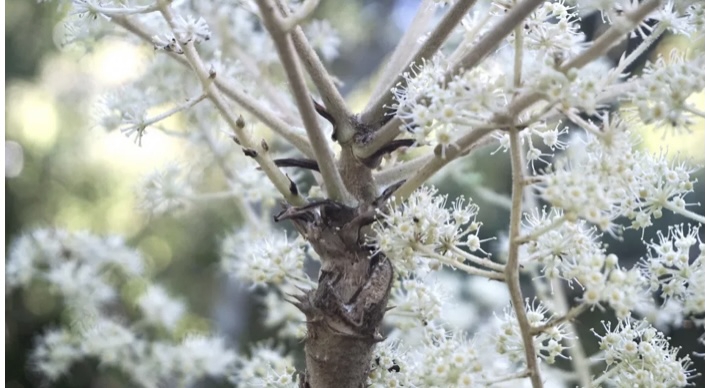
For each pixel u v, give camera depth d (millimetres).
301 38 631
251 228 795
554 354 631
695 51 611
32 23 1518
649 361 632
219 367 836
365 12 1344
